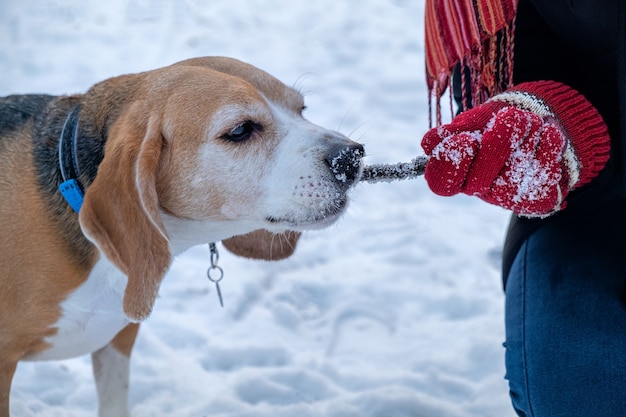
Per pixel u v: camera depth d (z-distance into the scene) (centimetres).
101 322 249
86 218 221
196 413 312
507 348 232
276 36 647
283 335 361
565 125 199
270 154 236
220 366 342
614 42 208
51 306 241
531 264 231
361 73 595
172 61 600
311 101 552
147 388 323
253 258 289
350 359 347
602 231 224
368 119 533
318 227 235
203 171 235
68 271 238
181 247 255
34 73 570
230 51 618
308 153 232
